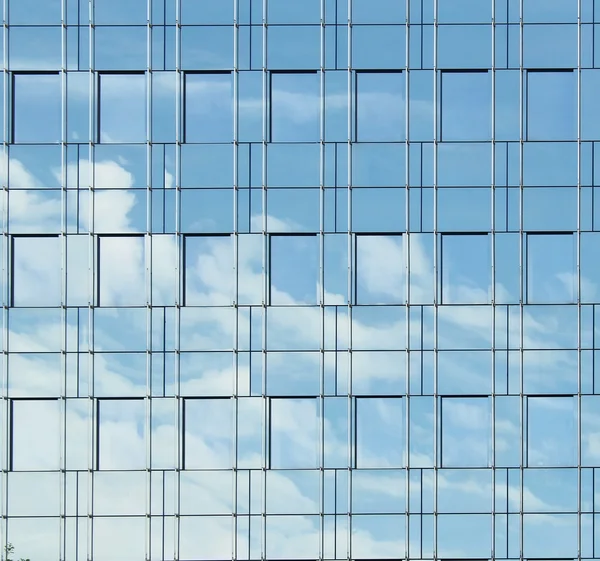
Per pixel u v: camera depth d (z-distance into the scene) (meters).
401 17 34.38
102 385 33.62
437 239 33.94
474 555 33.06
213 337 33.72
